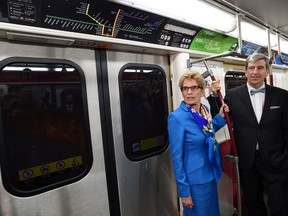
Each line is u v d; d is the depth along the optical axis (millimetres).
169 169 2186
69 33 1373
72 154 1533
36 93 1389
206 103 2537
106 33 1554
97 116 1659
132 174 1871
